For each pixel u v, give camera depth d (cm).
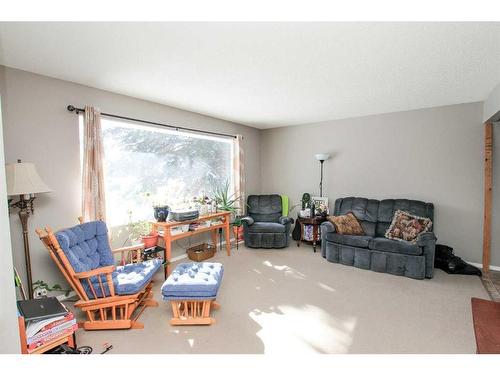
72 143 280
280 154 557
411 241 342
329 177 493
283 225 457
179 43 195
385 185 435
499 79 272
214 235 448
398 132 419
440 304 261
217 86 294
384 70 248
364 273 344
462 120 369
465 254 374
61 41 190
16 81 240
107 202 302
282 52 210
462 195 374
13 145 240
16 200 241
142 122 346
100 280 219
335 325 226
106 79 271
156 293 292
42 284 251
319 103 368
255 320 235
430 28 174
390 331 216
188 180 439
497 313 240
